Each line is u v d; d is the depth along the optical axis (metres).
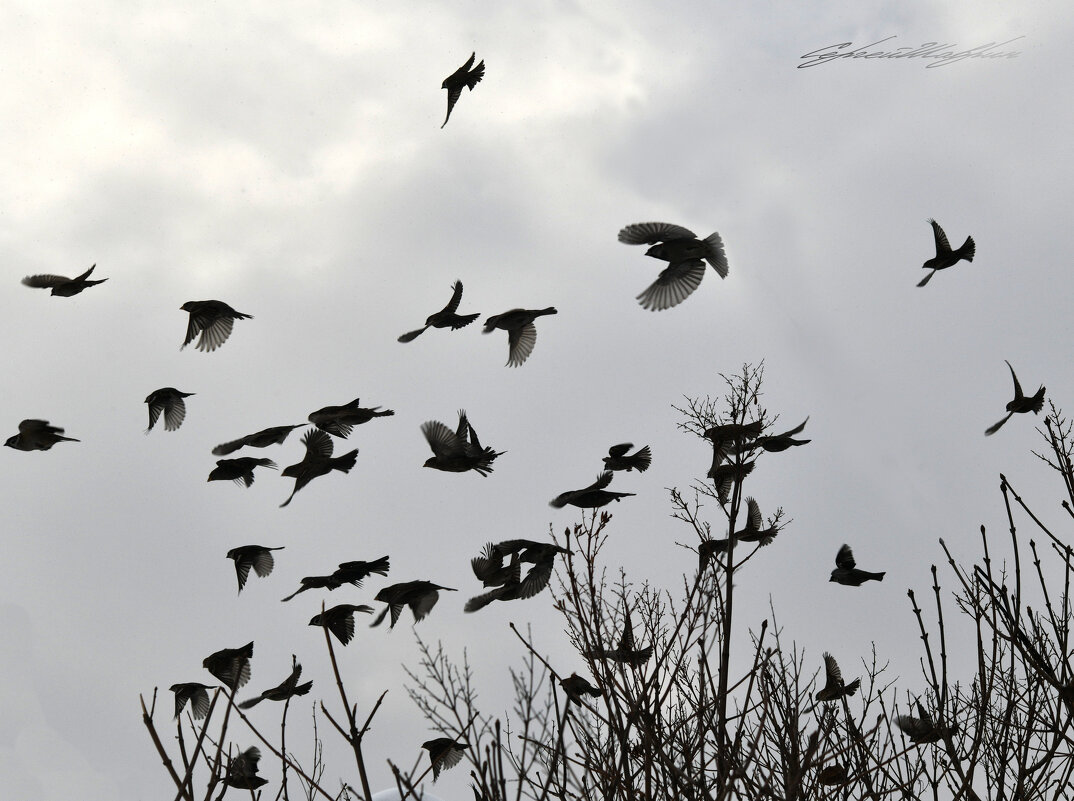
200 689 10.52
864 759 9.62
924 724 10.11
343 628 10.99
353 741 8.69
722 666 9.91
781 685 10.10
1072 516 10.20
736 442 13.03
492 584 10.72
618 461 12.65
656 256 11.29
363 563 11.71
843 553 11.39
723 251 11.27
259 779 9.52
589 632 9.95
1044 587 10.13
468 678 8.87
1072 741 9.34
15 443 13.26
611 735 9.23
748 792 9.05
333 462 12.76
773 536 11.71
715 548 11.59
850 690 10.44
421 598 11.00
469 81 14.50
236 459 13.22
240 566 13.02
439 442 11.84
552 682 8.69
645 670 9.88
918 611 10.28
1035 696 9.84
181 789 8.85
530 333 14.11
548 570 10.68
